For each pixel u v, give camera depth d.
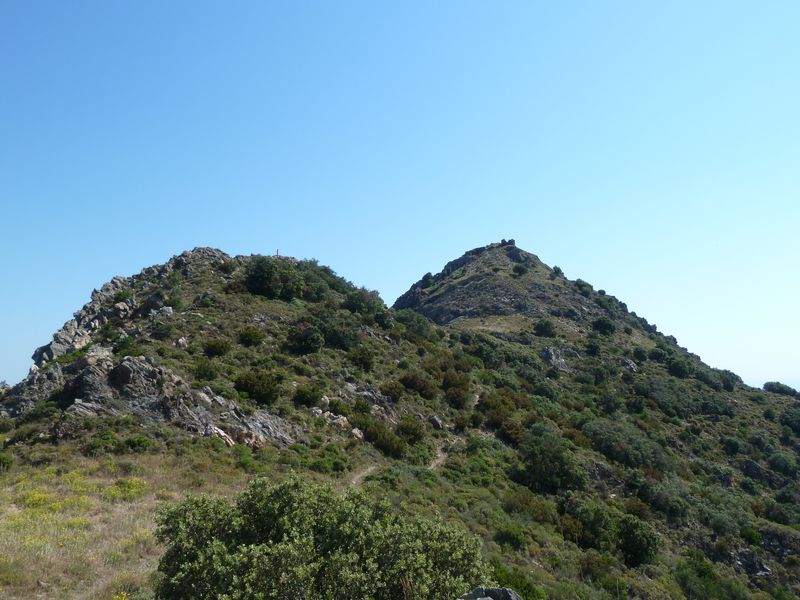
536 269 128.25
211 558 10.11
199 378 35.56
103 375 31.53
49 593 13.63
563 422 54.66
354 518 11.29
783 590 36.72
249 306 52.22
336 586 9.72
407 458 37.78
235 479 25.19
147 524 18.75
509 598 10.52
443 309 113.44
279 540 10.79
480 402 52.72
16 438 27.16
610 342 90.31
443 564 11.46
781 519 47.50
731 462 58.50
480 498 33.19
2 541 15.97
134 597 12.73
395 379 49.12
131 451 26.12
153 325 45.22
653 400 69.75
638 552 32.84
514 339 86.12
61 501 20.16
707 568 34.28
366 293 69.56
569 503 37.56
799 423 68.56
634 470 45.66
